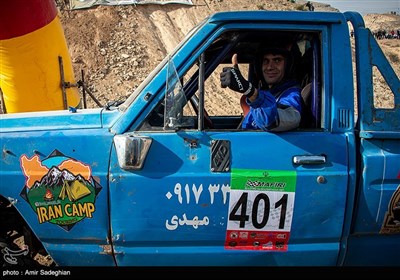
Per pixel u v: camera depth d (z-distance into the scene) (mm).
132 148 2588
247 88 2572
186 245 2781
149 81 2805
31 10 5230
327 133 2783
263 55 3047
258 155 2703
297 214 2740
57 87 5750
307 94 2959
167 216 2693
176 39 17156
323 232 2783
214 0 19938
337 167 2744
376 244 2926
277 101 2906
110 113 2846
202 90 2736
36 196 2715
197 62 2773
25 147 2721
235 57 2830
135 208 2682
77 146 2703
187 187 2670
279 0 24469
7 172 2717
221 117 4008
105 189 2684
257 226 2740
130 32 16219
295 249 2807
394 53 20141
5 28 5172
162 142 2688
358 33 2893
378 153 2807
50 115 2873
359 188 2799
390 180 2803
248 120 2918
